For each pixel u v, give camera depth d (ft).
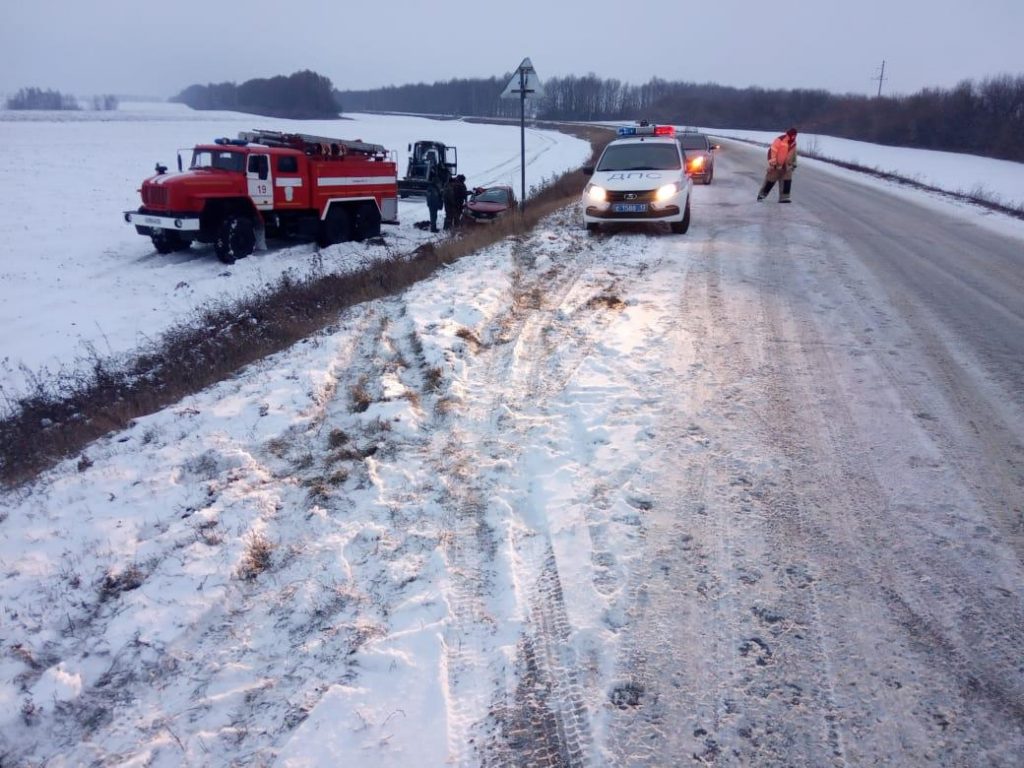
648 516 13.04
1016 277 31.24
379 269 35.42
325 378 20.81
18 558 13.39
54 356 33.17
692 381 19.02
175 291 43.34
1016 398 17.98
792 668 9.67
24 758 9.09
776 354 21.02
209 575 12.13
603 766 8.33
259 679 10.05
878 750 8.43
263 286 41.83
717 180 76.28
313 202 55.47
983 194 74.69
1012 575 11.35
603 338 22.53
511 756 8.54
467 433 16.98
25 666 10.53
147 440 18.22
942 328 23.56
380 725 9.00
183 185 48.37
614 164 42.57
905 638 10.13
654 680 9.52
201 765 8.73
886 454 15.17
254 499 14.39
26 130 180.55
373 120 377.30
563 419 17.26
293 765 8.54
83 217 68.08
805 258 34.01
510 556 12.19
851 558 11.85
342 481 15.10
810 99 294.25
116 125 222.48
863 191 68.85
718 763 8.32
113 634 10.92
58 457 19.02
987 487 13.87
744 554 11.98
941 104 193.36
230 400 19.92
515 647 10.22
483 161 134.21
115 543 13.48
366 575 12.02
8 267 48.39
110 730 9.41
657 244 37.24
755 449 15.39
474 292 28.19
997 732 8.63
